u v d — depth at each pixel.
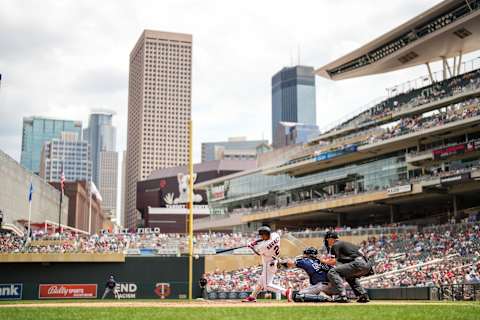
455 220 59.94
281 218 87.06
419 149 67.06
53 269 52.09
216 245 59.97
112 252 53.00
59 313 11.69
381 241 60.00
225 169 146.62
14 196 83.88
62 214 128.50
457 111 62.81
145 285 52.75
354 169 77.12
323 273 15.03
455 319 9.95
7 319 10.50
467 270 41.81
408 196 65.62
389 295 39.00
